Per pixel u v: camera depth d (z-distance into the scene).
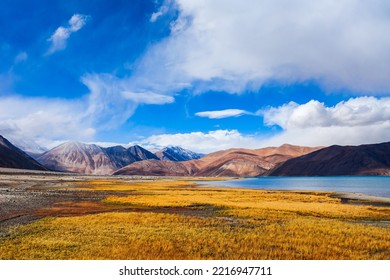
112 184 136.38
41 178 167.75
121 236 29.55
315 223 37.81
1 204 52.81
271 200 70.69
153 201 62.81
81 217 40.25
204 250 25.39
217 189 110.69
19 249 25.02
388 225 41.00
